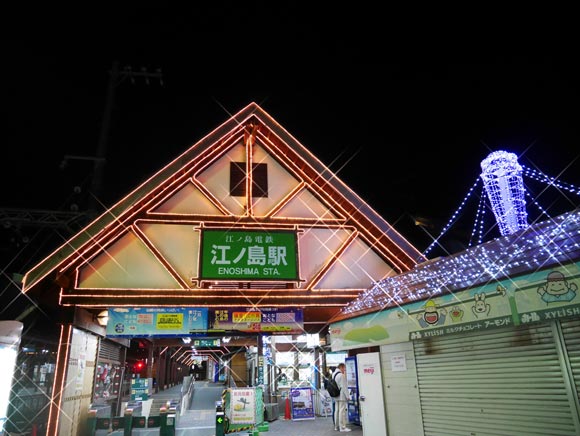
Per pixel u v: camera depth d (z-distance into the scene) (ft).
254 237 45.98
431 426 31.48
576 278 21.90
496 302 25.67
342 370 47.83
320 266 48.37
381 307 36.11
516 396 25.48
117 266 44.01
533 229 27.02
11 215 61.82
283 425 52.49
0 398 29.22
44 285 41.09
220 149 50.52
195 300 44.04
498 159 34.24
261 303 45.24
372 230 50.29
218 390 107.24
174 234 46.11
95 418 40.24
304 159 50.85
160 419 40.19
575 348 22.72
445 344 31.01
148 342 83.46
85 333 44.45
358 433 44.65
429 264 35.65
